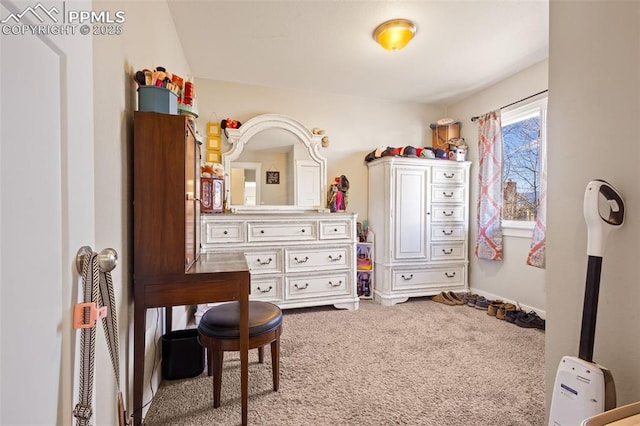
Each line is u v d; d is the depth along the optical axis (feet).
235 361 6.54
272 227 9.42
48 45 1.73
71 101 1.94
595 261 3.08
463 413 4.81
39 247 1.66
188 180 4.74
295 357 6.69
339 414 4.78
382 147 12.21
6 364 1.42
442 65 9.39
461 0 6.49
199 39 7.97
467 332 8.13
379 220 11.16
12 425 1.45
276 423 4.58
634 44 2.97
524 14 6.93
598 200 3.07
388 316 9.41
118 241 3.96
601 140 3.25
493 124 10.37
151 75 4.47
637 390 2.98
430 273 11.13
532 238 9.07
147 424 4.55
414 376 5.90
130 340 4.45
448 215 11.27
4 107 1.41
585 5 3.39
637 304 2.99
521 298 9.73
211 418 4.69
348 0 6.49
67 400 1.88
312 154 11.17
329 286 9.95
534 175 9.62
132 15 4.52
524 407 4.97
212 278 4.52
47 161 1.73
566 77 3.59
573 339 3.55
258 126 10.66
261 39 7.98
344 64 9.33
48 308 1.73
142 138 4.33
